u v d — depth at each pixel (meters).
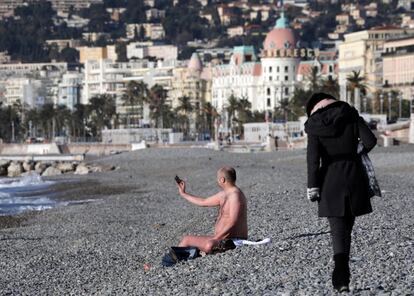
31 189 114.25
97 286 37.38
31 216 71.06
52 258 45.88
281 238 40.66
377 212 50.00
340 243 28.95
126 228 57.31
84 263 43.91
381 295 28.45
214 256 36.94
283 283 31.22
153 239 50.25
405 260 33.00
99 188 105.31
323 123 28.91
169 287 33.12
